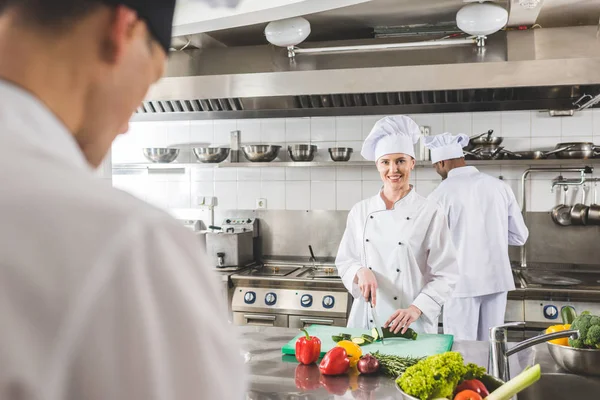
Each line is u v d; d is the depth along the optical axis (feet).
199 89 9.34
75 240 1.16
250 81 9.09
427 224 8.35
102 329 1.14
